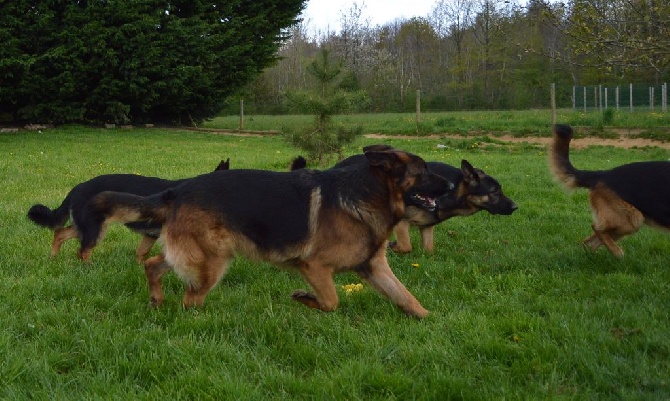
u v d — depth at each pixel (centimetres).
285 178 529
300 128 1470
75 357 433
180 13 3112
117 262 702
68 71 2688
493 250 754
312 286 519
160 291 554
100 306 549
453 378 386
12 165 1569
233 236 514
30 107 2800
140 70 2862
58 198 1101
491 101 5978
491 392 375
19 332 480
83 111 2900
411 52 7188
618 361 408
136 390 387
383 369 406
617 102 3481
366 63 6625
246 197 513
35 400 368
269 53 3431
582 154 2011
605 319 498
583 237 809
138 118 3306
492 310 530
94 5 2683
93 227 691
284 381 391
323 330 484
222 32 3200
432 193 534
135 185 711
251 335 479
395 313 532
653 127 2447
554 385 383
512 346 435
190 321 497
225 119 4366
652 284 584
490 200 770
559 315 501
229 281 641
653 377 383
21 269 661
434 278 635
